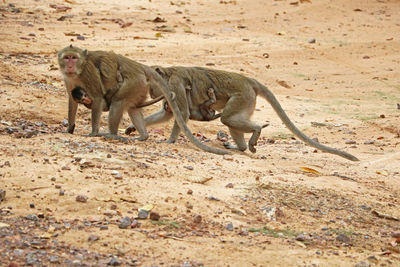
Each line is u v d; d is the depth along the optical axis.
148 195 8.76
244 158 12.14
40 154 10.10
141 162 10.31
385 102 20.61
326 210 9.52
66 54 11.77
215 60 23.61
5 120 13.43
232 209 8.73
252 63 24.11
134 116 13.05
